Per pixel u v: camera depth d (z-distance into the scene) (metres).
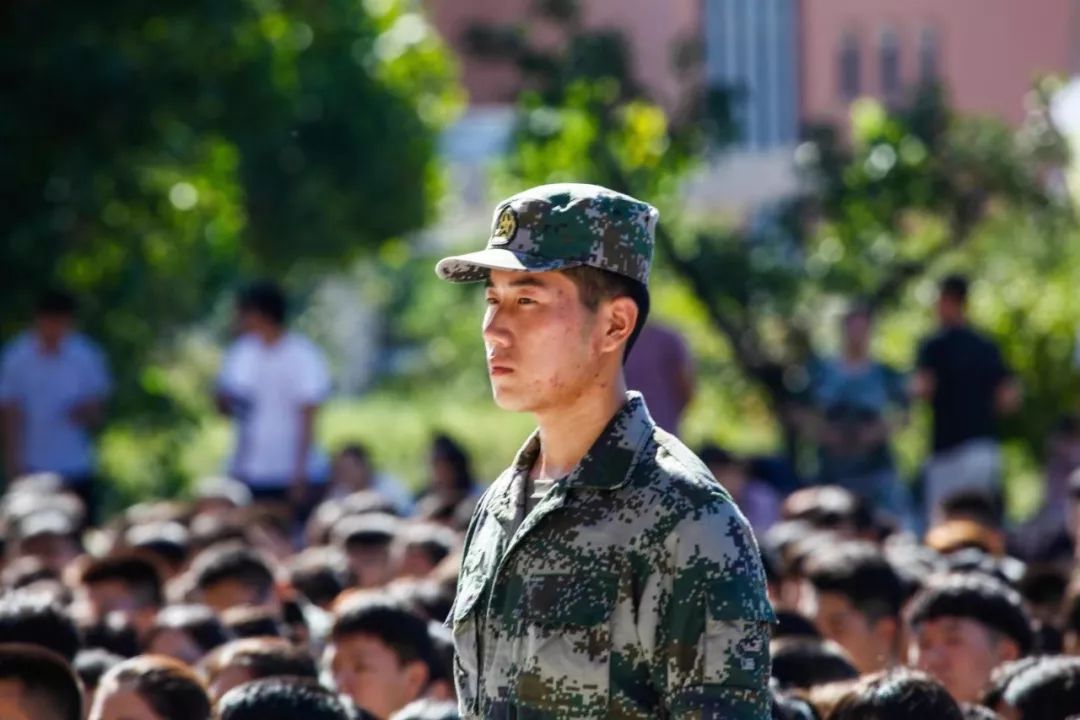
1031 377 26.17
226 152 27.66
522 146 24.14
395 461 35.72
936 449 19.69
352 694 8.74
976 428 19.56
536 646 5.09
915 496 22.84
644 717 5.05
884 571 9.86
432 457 19.02
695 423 26.44
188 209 25.77
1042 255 26.69
